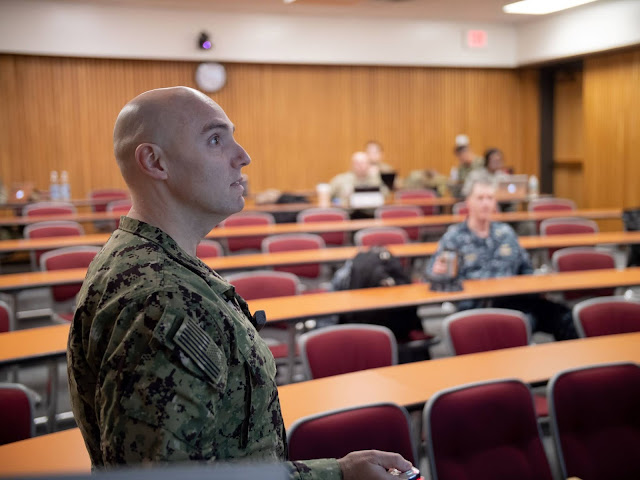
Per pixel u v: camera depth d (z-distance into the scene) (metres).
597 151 10.52
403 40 10.75
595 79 10.45
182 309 0.98
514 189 9.45
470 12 10.11
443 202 9.02
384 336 3.08
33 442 2.20
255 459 1.04
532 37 10.98
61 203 8.35
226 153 1.13
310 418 2.06
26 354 3.10
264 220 7.28
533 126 11.88
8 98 9.38
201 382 0.96
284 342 4.64
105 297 1.01
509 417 2.32
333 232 7.06
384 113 11.14
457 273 4.27
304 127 10.80
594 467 2.37
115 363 0.96
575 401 2.41
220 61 10.09
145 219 1.12
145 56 9.58
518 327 3.32
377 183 9.06
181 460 0.93
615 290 5.05
